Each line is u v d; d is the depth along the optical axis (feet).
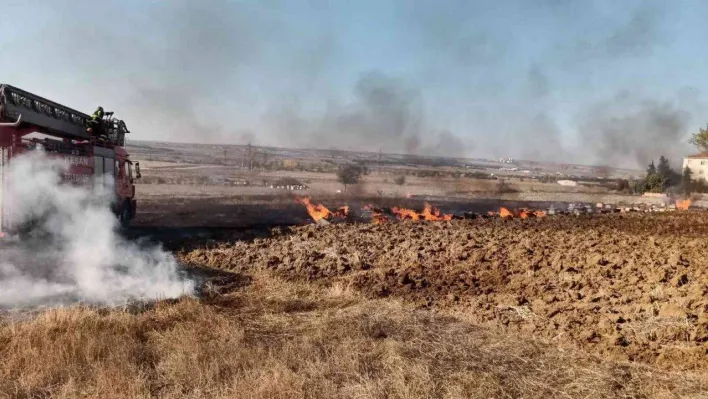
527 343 26.12
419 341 25.77
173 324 28.37
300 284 39.78
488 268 43.62
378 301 34.53
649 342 25.80
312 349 24.17
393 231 67.31
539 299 33.76
